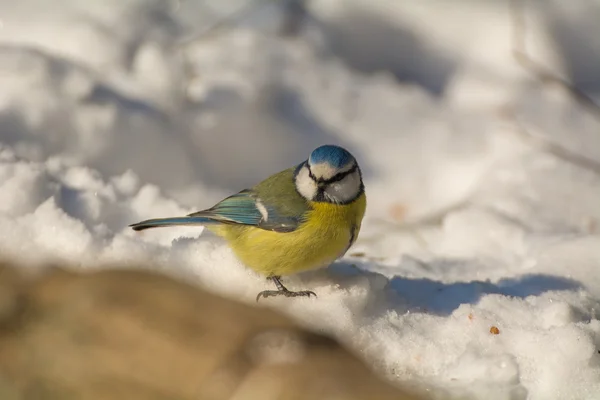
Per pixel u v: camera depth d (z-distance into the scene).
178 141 12.14
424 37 16.34
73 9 14.67
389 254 10.42
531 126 14.28
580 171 12.77
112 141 11.30
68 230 8.11
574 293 8.61
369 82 15.01
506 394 6.61
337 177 7.98
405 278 8.88
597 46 16.39
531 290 8.79
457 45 16.20
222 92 13.44
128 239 8.31
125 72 13.20
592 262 9.59
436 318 7.83
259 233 8.09
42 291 3.56
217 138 12.95
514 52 15.55
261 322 3.49
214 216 8.37
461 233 10.93
